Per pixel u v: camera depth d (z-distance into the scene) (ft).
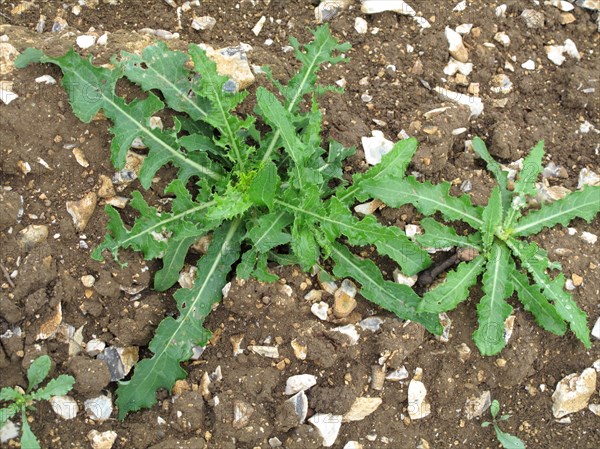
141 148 1.71
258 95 1.58
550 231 1.84
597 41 2.14
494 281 1.69
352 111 1.87
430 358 1.71
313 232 1.65
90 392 1.58
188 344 1.61
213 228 1.68
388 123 1.87
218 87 1.63
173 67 1.73
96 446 1.56
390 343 1.66
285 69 1.89
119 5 1.97
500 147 1.89
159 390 1.61
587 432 1.79
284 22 2.00
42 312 1.58
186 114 1.77
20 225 1.61
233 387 1.62
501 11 2.08
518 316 1.76
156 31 1.93
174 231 1.59
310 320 1.67
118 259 1.62
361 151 1.80
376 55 1.96
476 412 1.73
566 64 2.08
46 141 1.65
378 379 1.67
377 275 1.67
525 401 1.78
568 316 1.70
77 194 1.65
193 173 1.67
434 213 1.79
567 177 1.94
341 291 1.70
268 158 1.69
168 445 1.57
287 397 1.64
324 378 1.66
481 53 2.01
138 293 1.65
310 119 1.66
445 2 2.05
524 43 2.08
